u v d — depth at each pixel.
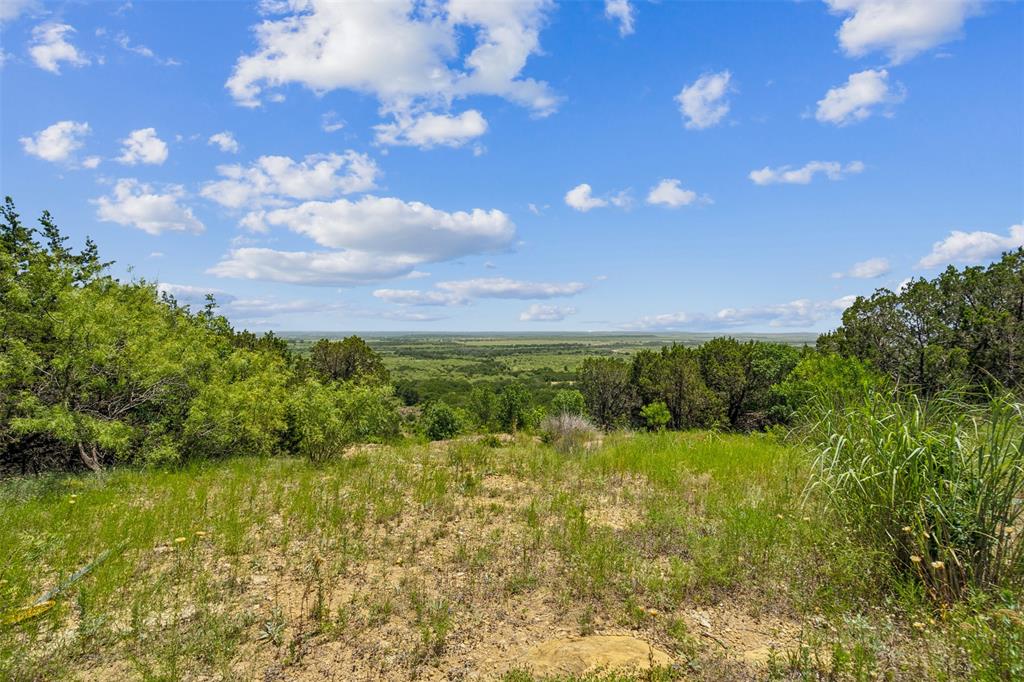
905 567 4.23
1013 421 4.07
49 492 7.72
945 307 17.88
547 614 4.09
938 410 4.66
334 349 22.00
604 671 3.18
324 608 4.01
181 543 5.17
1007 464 4.00
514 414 22.50
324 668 3.29
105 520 5.85
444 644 3.60
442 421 22.53
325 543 5.41
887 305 19.12
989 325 16.47
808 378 16.30
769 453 9.95
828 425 5.36
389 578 4.65
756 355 29.64
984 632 3.23
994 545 4.05
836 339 20.44
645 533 5.85
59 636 3.54
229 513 6.13
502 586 4.52
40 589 4.20
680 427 28.53
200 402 10.63
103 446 9.41
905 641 3.51
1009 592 3.55
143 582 4.31
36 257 10.73
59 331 9.33
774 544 5.12
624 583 4.52
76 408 9.69
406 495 7.57
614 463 9.80
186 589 4.27
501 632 3.81
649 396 29.88
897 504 4.30
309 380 12.30
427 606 4.10
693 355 31.88
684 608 4.16
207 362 11.73
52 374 9.39
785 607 4.18
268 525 5.99
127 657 3.30
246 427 11.23
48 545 5.02
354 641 3.60
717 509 6.48
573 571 4.79
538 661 3.37
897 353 18.27
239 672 3.21
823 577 4.59
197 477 8.91
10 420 9.02
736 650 3.55
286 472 9.08
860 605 4.07
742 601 4.28
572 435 13.79
